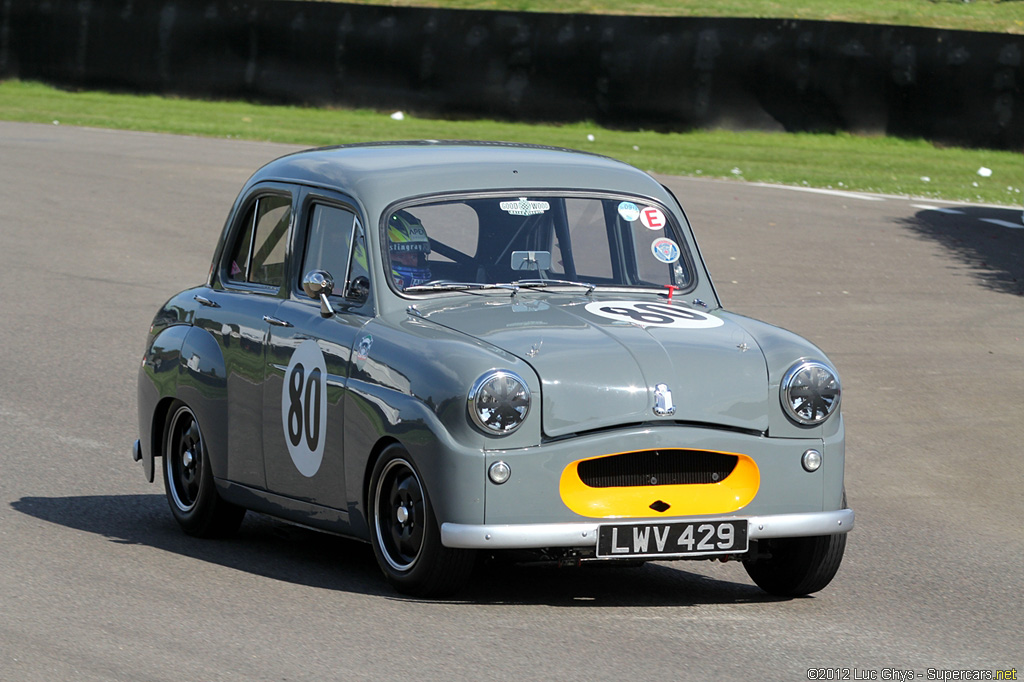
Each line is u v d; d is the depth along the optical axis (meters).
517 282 21.08
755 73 92.69
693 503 18.33
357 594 19.38
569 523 17.86
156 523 24.31
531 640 17.20
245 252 23.62
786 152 89.38
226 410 22.59
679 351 18.77
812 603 19.95
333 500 20.28
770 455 18.64
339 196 21.55
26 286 49.38
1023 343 44.22
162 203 66.75
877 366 40.41
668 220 22.56
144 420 24.84
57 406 33.62
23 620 17.75
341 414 19.88
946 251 60.81
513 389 17.77
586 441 17.88
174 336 24.17
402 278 20.52
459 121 98.38
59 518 24.11
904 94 91.38
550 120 96.12
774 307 48.44
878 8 115.81
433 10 97.75
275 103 103.00
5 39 109.06
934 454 31.42
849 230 65.12
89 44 107.19
